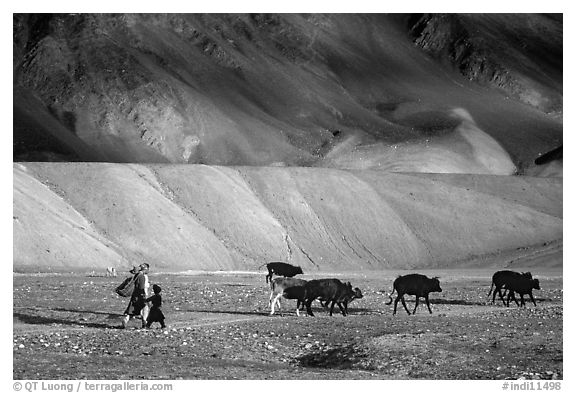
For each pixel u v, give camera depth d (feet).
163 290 160.35
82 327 103.04
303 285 117.29
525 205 423.64
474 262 368.48
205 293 154.51
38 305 128.16
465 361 84.33
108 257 283.38
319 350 91.09
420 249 375.86
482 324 108.37
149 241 313.94
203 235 329.72
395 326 105.81
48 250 268.21
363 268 353.31
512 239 391.45
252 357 88.02
